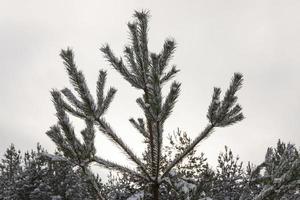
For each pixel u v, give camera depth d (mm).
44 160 4223
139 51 4508
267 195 3623
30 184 19328
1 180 22688
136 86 4492
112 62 4500
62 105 4031
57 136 4031
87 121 4320
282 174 3715
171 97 3982
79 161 4141
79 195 16828
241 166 12867
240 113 4160
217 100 4133
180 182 4707
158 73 4027
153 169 4574
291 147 3828
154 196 4594
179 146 11391
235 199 9047
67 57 4184
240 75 4105
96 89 4348
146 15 4594
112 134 4340
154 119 4070
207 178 3844
